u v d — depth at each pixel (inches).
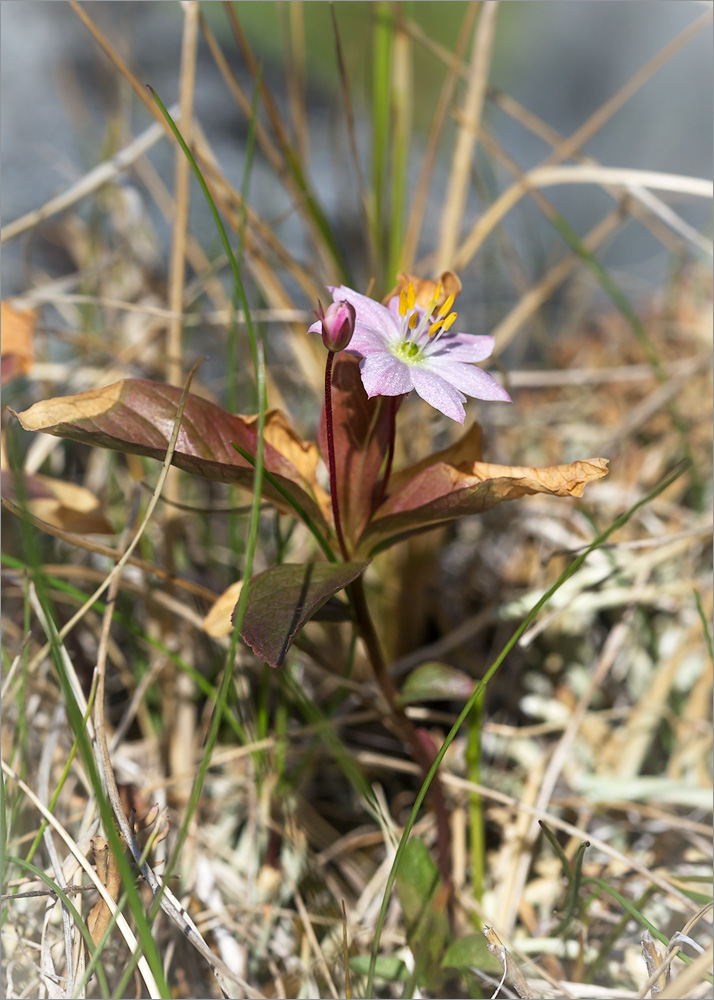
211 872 3.8
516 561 5.4
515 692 4.9
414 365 3.0
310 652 3.7
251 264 5.1
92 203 6.9
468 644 5.2
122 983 2.7
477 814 3.9
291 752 4.3
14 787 3.5
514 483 2.8
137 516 4.9
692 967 2.7
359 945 3.7
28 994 3.2
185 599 4.5
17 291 6.4
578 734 4.8
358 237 6.1
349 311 2.7
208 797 4.3
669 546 4.9
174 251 4.2
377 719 4.7
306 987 3.5
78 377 5.5
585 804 4.2
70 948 3.1
